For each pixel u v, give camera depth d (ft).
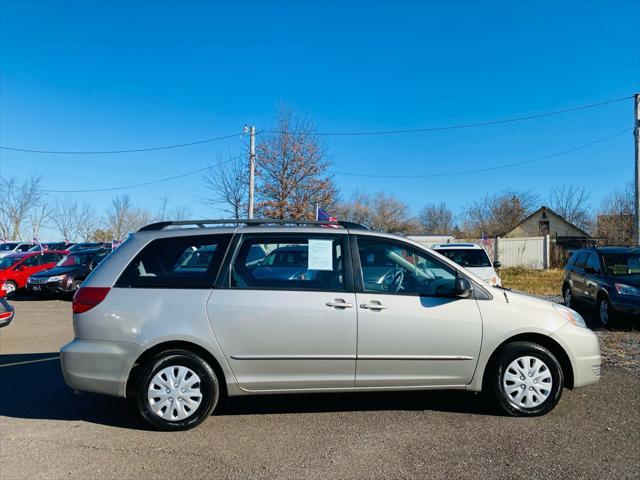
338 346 14.02
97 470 11.46
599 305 30.71
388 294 14.40
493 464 11.61
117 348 13.66
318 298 14.10
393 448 12.56
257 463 11.80
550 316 14.83
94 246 86.53
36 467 11.62
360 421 14.44
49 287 49.96
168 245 14.67
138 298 13.92
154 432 13.74
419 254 15.01
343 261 14.62
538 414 14.49
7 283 54.54
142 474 11.27
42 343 27.30
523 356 14.53
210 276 14.24
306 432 13.66
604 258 32.12
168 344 13.94
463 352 14.38
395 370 14.29
